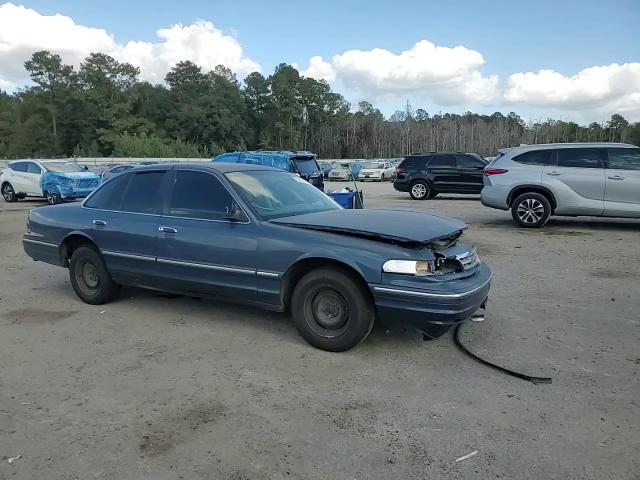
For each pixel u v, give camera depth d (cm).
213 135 9500
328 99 10819
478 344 485
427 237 441
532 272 762
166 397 388
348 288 450
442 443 324
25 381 418
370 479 290
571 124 10712
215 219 521
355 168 4150
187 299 643
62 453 317
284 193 562
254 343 494
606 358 451
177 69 10000
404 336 506
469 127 10450
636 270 766
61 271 825
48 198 2042
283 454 314
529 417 353
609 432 334
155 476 294
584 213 1117
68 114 8775
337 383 408
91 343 501
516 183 1158
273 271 480
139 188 591
